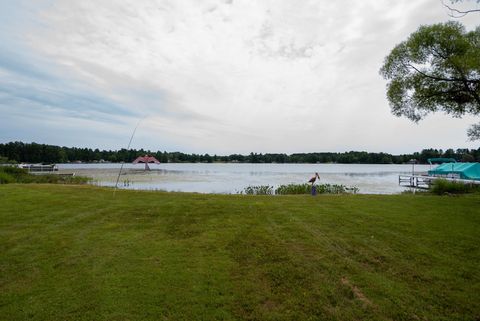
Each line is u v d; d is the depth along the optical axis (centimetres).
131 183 2798
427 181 2966
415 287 424
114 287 419
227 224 776
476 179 2448
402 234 678
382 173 5612
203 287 423
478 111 1326
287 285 431
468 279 450
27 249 571
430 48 1248
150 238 653
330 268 489
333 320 347
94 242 619
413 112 1407
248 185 2712
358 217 854
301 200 1185
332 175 4722
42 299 387
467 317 350
